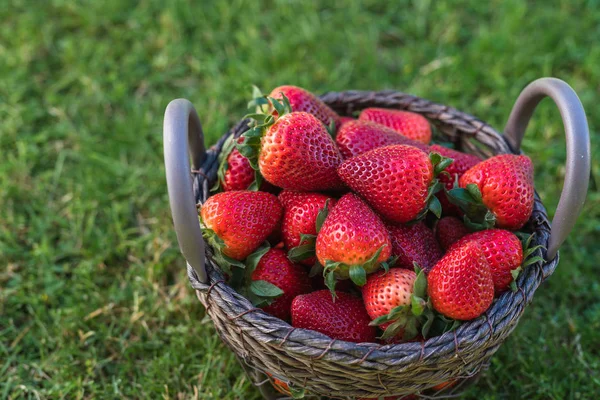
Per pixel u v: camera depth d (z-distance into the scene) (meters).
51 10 0.96
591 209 0.79
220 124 0.84
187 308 0.73
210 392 0.69
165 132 0.55
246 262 0.61
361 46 0.92
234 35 0.93
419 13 0.96
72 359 0.70
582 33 0.93
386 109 0.70
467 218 0.63
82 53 0.91
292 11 0.96
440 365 0.57
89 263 0.75
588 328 0.71
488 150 0.67
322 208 0.60
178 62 0.91
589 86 0.89
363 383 0.58
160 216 0.79
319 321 0.59
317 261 0.60
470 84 0.88
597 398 0.68
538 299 0.74
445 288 0.57
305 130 0.60
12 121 0.85
